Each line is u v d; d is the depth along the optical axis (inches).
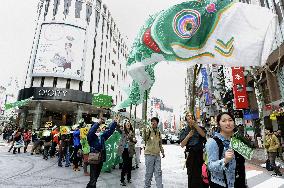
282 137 629.0
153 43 146.9
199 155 176.7
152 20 151.1
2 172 322.7
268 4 640.4
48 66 1503.4
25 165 399.9
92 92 1659.7
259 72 657.6
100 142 208.1
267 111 687.1
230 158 84.9
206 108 1204.5
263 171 372.8
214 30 139.0
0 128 1899.6
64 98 1454.2
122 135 272.4
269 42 134.2
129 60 161.6
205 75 1242.0
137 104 226.4
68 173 329.1
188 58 141.8
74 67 1557.6
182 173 358.3
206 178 152.4
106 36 1961.1
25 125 1525.6
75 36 1608.0
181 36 142.7
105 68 1898.4
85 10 1724.9
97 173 201.9
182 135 184.5
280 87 616.1
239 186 94.1
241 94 762.2
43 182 263.4
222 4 141.3
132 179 297.1
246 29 136.4
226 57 137.1
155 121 231.1
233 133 103.7
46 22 1582.2
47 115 1718.8
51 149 537.0
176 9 146.4
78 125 375.2
